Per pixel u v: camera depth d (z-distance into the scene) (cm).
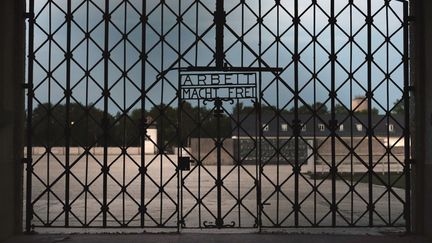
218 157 870
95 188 1705
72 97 844
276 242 758
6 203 776
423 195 812
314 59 845
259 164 852
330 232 834
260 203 852
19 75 811
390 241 771
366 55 848
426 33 797
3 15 751
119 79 841
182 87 838
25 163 844
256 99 837
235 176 2070
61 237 788
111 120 869
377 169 2350
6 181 777
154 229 852
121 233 820
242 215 1144
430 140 788
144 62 843
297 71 846
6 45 764
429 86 789
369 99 852
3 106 753
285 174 2141
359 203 1348
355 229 859
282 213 1174
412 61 833
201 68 834
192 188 1695
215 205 1288
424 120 808
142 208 852
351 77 846
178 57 840
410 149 845
